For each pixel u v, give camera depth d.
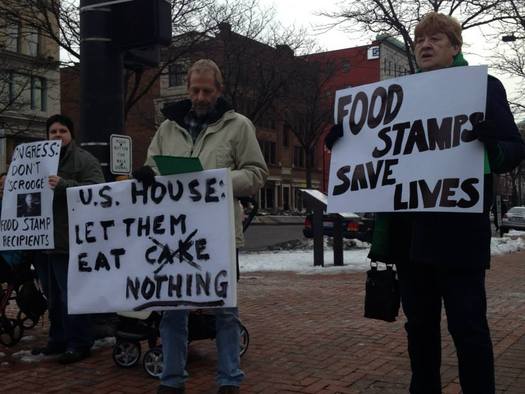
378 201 3.05
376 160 3.10
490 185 2.87
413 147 2.99
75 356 4.76
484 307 2.81
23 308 5.18
